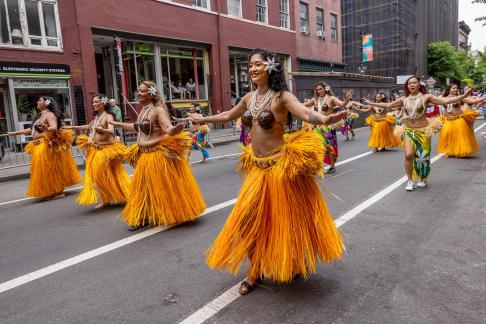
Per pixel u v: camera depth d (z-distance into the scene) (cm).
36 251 438
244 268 370
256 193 314
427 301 299
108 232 492
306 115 288
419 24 5819
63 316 296
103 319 289
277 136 317
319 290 320
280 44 2545
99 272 372
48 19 1462
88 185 600
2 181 984
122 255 411
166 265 381
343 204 579
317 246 317
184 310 297
